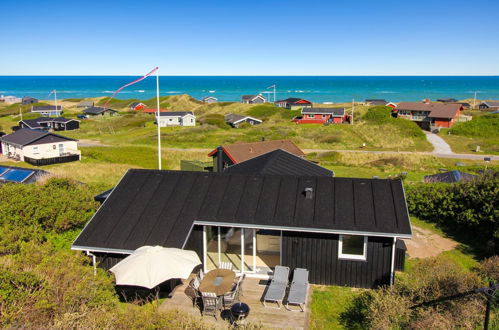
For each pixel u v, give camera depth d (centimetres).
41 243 1545
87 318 931
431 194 1956
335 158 4312
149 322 962
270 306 1185
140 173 1608
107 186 2317
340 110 7744
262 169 1994
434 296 1110
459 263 1479
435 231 1820
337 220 1286
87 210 1778
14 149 4606
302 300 1148
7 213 1600
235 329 1010
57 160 4253
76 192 1952
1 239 1423
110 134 7200
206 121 7888
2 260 1210
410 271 1389
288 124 7594
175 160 4341
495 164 4003
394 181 1427
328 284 1331
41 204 1689
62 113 10744
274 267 1414
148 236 1295
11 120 9469
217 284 1156
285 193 1426
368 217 1287
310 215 1316
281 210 1348
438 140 5703
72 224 1681
